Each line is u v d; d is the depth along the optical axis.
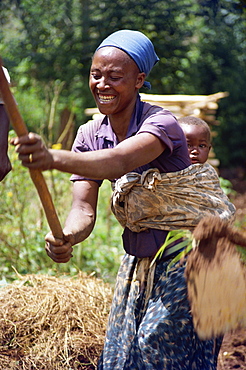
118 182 3.39
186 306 3.27
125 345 3.49
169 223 3.38
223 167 17.62
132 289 3.54
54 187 7.33
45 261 6.90
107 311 5.04
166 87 16.16
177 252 3.40
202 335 3.08
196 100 8.48
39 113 15.87
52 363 4.55
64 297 5.02
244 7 6.57
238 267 3.05
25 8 16.53
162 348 3.25
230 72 17.53
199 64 17.39
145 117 3.41
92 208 3.65
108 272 7.03
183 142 3.35
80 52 15.84
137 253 3.48
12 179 7.05
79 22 16.19
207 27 17.58
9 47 17.17
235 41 17.81
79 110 15.85
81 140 3.70
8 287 5.26
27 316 4.89
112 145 3.58
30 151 2.51
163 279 3.37
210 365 3.38
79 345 4.69
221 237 3.09
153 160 3.31
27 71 16.64
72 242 3.27
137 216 3.41
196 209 3.36
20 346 4.69
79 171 2.72
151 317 3.29
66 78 15.95
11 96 2.46
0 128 3.84
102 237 8.08
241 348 5.26
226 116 17.52
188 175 3.36
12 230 7.16
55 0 16.33
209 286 3.05
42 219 7.30
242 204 13.02
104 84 3.31
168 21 15.75
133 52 3.32
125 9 15.60
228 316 3.04
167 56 15.90
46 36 16.61
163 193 3.34
